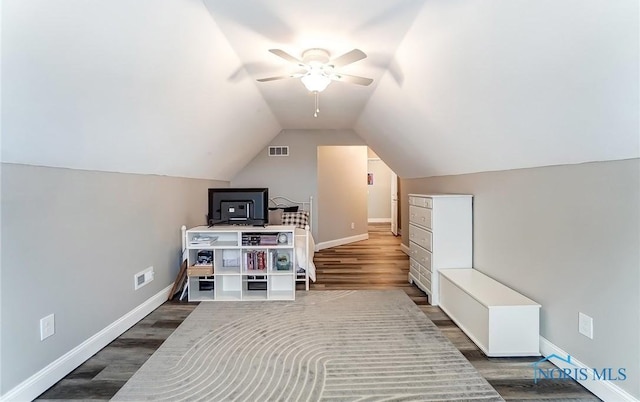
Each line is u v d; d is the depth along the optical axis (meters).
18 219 1.81
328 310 3.20
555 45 1.48
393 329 2.77
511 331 2.30
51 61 1.52
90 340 2.35
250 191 3.67
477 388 1.96
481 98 2.21
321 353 2.37
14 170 1.79
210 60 2.49
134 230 2.94
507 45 1.70
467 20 1.77
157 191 3.38
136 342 2.56
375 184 10.48
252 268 3.56
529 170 2.46
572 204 2.04
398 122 3.77
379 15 2.05
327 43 2.45
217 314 3.10
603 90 1.47
